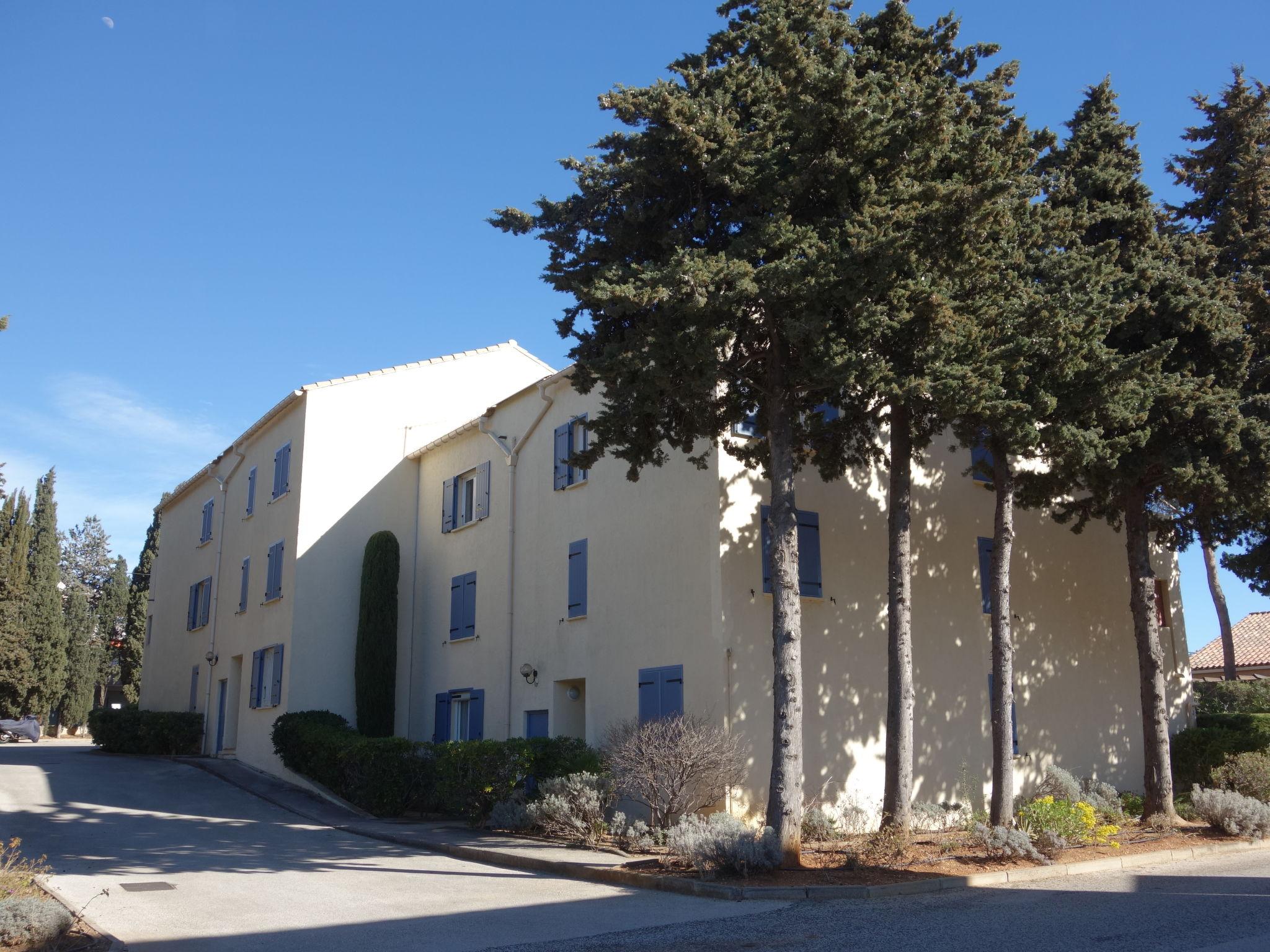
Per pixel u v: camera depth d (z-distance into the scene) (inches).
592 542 721.6
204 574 1170.6
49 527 1750.7
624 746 562.6
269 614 956.0
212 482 1194.0
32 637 1669.5
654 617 650.8
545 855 521.3
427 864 525.3
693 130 456.4
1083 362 543.5
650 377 471.5
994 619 586.6
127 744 1081.4
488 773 639.8
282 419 1001.5
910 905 402.9
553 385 789.9
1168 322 627.8
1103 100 694.5
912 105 464.1
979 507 765.9
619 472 705.6
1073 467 599.2
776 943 329.1
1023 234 554.6
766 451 573.3
